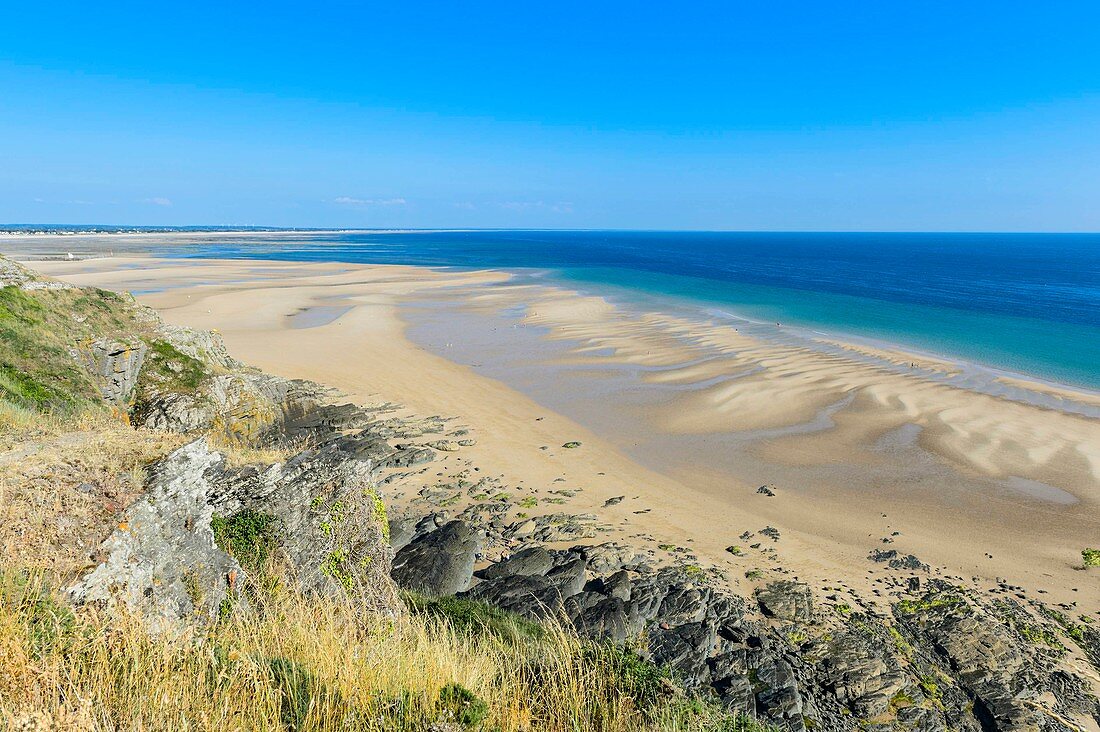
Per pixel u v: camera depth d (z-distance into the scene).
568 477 27.39
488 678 7.93
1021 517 24.23
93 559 7.98
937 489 26.59
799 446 31.28
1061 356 51.25
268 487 11.88
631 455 30.19
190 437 12.25
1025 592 19.41
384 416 34.47
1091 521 23.89
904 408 36.72
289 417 32.78
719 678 14.88
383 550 12.98
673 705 7.97
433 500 24.75
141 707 5.39
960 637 16.84
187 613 8.46
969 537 22.77
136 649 6.08
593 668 8.28
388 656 7.59
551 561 19.94
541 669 8.24
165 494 9.95
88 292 29.33
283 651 7.40
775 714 13.84
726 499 25.67
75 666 5.70
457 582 18.28
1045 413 36.22
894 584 19.66
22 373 22.31
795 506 25.09
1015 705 14.65
